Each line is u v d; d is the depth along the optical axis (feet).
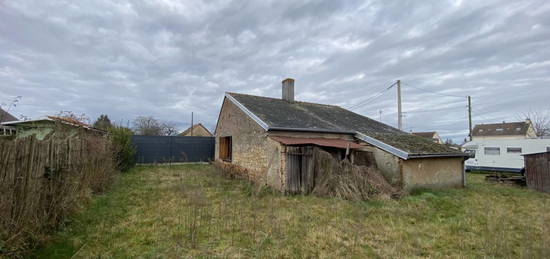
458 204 26.45
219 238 15.70
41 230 13.62
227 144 49.11
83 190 20.59
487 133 141.08
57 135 17.56
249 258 13.15
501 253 14.15
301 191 30.53
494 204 27.02
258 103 44.78
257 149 36.45
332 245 14.94
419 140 42.63
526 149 58.18
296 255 13.58
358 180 28.66
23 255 11.80
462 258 13.67
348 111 60.70
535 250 14.15
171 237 15.55
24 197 12.17
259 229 17.38
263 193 29.45
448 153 36.86
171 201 24.35
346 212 22.02
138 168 51.72
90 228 16.29
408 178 33.19
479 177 55.21
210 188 31.94
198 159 65.72
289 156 30.86
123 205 22.33
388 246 15.10
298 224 18.63
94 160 24.77
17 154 11.73
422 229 18.37
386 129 49.88
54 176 15.14
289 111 44.65
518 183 42.57
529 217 22.09
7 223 11.00
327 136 39.11
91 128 40.24
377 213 22.04
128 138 46.96
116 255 12.98
